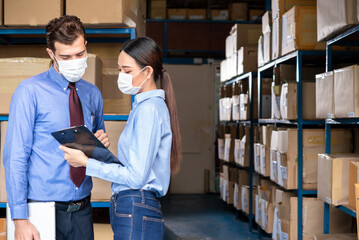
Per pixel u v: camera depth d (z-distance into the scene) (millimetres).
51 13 2135
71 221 1609
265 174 3469
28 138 1471
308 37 2809
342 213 2734
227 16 6320
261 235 3826
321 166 2377
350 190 2168
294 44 2830
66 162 1562
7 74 2047
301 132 2838
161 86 1496
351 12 2041
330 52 2404
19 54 2416
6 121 2074
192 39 6074
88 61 2148
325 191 2314
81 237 1652
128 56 1416
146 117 1330
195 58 6098
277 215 3119
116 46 2424
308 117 2855
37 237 1446
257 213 3770
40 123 1529
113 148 2189
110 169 1340
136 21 2340
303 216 2844
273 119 3371
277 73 3244
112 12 2141
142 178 1311
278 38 3123
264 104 3883
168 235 3928
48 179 1540
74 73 1538
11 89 2045
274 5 3215
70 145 1395
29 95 1493
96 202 2178
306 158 2859
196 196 5883
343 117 2145
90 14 2146
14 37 2432
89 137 1329
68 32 1475
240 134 4383
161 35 6070
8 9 2141
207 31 6094
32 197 1535
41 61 2045
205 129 6094
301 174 2850
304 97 2854
